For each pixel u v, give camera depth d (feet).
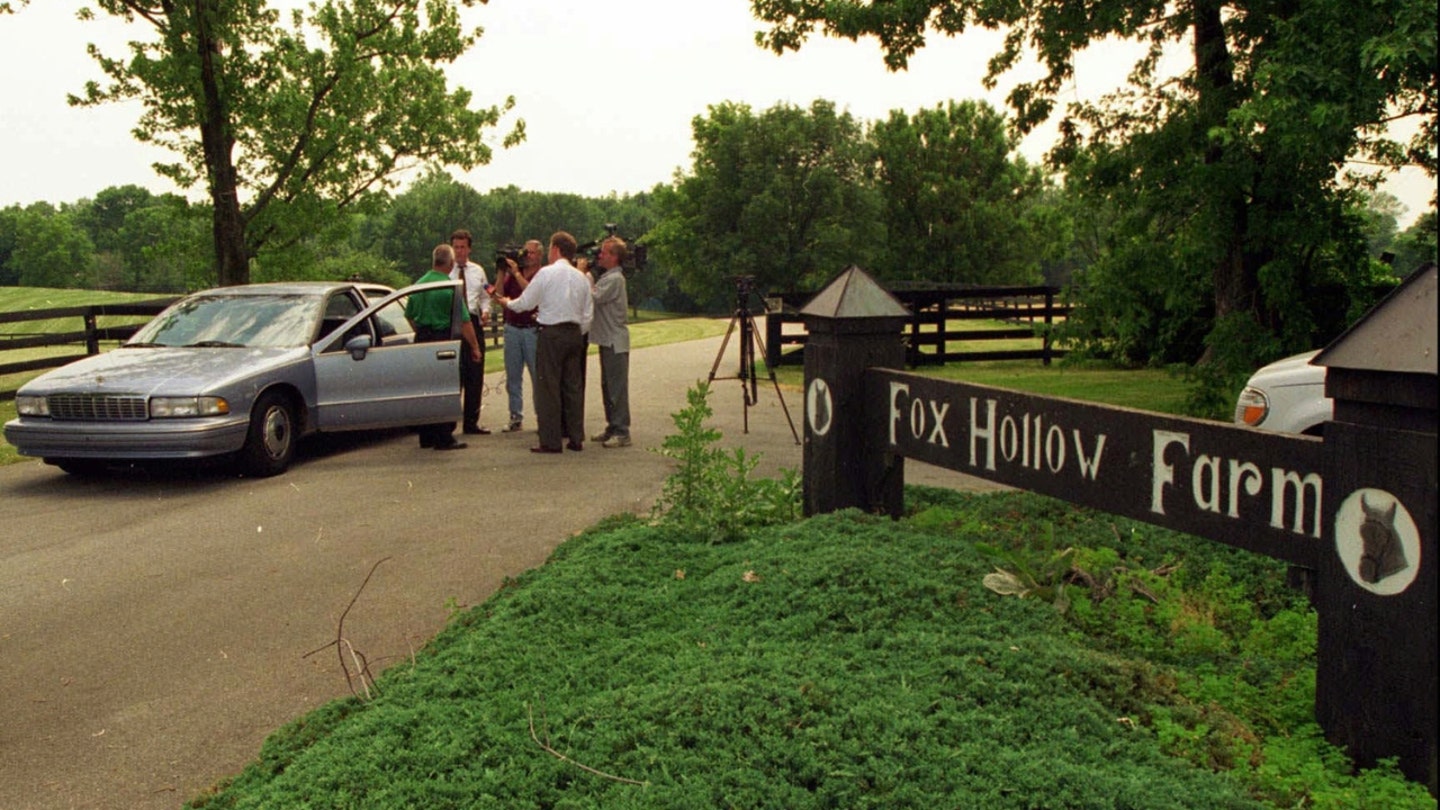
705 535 19.69
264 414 29.32
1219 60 41.81
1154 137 42.06
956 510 21.29
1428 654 9.69
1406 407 9.81
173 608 18.42
